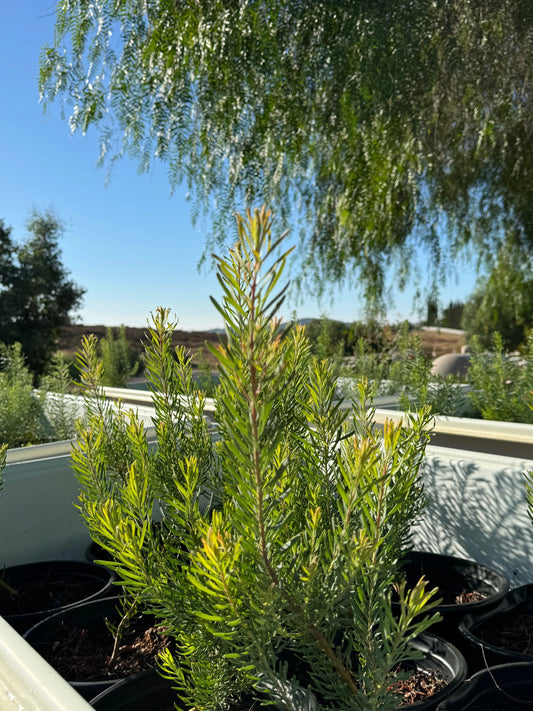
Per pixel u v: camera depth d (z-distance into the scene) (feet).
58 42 10.87
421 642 3.30
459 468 4.72
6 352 13.29
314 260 16.90
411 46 11.67
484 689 2.78
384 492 1.96
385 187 14.85
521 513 4.35
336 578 1.77
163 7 11.48
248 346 1.38
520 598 3.92
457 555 4.74
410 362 9.66
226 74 12.03
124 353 24.64
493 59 13.07
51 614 3.77
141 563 1.95
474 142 16.08
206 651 2.10
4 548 4.95
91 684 2.89
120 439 3.25
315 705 2.04
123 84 11.24
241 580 1.67
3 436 9.42
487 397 9.32
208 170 13.21
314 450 2.43
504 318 27.50
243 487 1.55
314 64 12.30
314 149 15.21
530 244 17.58
